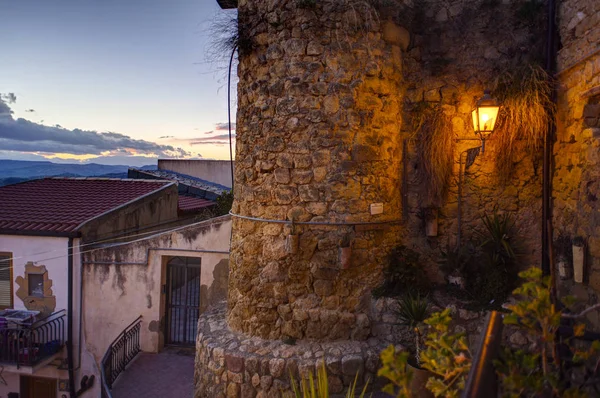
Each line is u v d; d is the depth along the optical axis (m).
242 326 5.95
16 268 8.81
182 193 16.84
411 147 6.07
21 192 11.49
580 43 4.71
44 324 8.29
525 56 5.68
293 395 5.09
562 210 5.20
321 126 5.57
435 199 5.85
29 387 8.92
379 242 5.75
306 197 5.61
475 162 5.91
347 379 5.10
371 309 5.63
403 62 6.00
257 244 5.87
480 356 1.69
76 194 11.36
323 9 5.59
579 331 1.97
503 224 5.51
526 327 1.89
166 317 8.60
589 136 4.47
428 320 1.91
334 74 5.54
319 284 5.60
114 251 8.48
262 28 5.88
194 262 8.65
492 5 5.83
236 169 6.42
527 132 5.50
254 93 6.00
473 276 5.62
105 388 6.24
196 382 6.00
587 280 4.46
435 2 6.03
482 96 5.63
